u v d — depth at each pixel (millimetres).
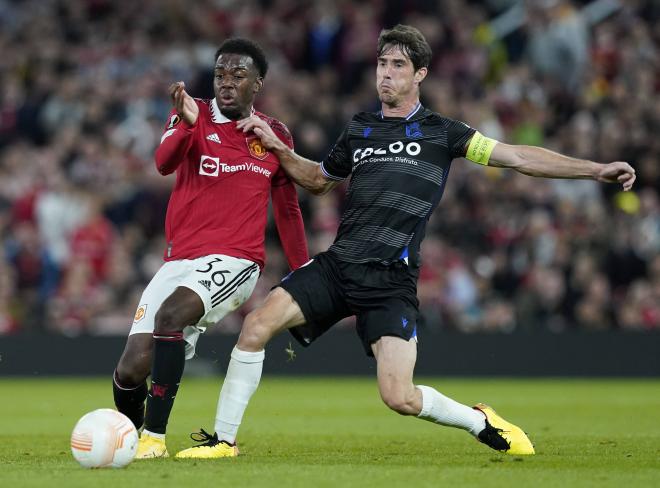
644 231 65875
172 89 25781
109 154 71750
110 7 82500
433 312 63906
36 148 74688
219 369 63000
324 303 26609
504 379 62812
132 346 26672
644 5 81875
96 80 77562
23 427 36969
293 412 43719
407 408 25891
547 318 63719
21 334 62844
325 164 27906
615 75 78062
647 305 63750
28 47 79750
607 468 23406
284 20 81125
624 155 70938
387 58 26984
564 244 64812
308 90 73938
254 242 27219
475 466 23750
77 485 20203
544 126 74875
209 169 27000
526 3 79938
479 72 78375
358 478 21234
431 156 26859
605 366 62750
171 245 27156
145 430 25953
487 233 66750
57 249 67188
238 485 20250
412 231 26719
